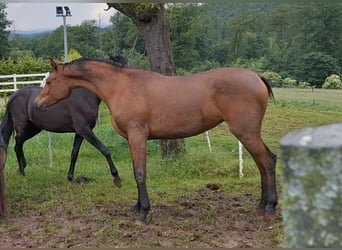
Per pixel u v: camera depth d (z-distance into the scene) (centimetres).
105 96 495
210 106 469
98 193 610
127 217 505
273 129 1209
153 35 788
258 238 428
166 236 439
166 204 557
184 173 730
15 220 503
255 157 475
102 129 1113
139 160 479
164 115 472
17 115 704
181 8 2783
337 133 106
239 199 580
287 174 105
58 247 419
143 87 478
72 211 529
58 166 810
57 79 507
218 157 797
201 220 489
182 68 2834
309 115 1427
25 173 739
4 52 3803
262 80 473
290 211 105
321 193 101
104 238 437
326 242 101
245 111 460
